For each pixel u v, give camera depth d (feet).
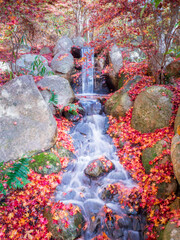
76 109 17.04
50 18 22.91
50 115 12.31
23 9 13.21
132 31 14.93
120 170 11.86
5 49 20.21
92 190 10.80
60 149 12.75
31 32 28.50
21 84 11.69
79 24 33.40
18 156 10.85
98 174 11.30
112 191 10.39
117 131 14.73
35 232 8.11
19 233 7.93
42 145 11.71
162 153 10.31
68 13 31.71
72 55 26.91
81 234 8.65
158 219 8.19
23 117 11.43
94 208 9.80
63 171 11.50
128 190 10.21
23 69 18.98
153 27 13.60
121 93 17.19
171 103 12.39
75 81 24.12
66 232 8.14
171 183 8.90
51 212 8.70
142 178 10.61
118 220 9.19
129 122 14.73
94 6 15.90
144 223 8.98
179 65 15.66
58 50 27.86
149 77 17.08
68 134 14.79
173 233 6.58
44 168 10.58
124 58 21.34
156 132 12.32
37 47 33.01
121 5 13.21
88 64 24.57
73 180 11.24
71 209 9.02
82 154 13.53
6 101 11.27
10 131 10.99
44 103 12.05
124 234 8.91
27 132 11.34
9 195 9.06
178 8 11.82
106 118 16.96
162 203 8.66
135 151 12.33
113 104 17.24
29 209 8.83
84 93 24.62
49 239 8.02
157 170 9.89
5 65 17.81
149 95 13.23
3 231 7.79
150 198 9.26
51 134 12.08
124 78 19.66
